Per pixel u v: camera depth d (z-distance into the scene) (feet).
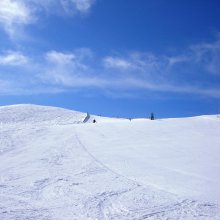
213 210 44.62
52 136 109.50
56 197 50.06
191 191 54.49
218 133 116.06
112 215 41.52
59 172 67.36
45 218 39.34
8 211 41.75
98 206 45.34
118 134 113.19
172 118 154.92
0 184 58.29
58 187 55.98
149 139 104.47
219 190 55.52
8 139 104.42
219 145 96.22
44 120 204.74
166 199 49.26
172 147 93.04
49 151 87.51
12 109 229.04
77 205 45.73
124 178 62.34
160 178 62.64
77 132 116.88
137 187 56.13
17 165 74.23
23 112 221.66
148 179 61.77
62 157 80.84
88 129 123.75
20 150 90.33
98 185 57.31
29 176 64.28
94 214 41.75
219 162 76.79
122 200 48.42
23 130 121.08
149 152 86.63
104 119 224.53
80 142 98.58
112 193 52.26
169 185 57.88
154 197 50.26
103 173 66.23
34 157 81.71
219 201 49.29
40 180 60.90
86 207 44.75
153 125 131.75
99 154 83.92
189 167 71.87
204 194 52.95
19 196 50.42
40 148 91.71
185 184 58.85
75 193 52.24
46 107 243.60
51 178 62.49
